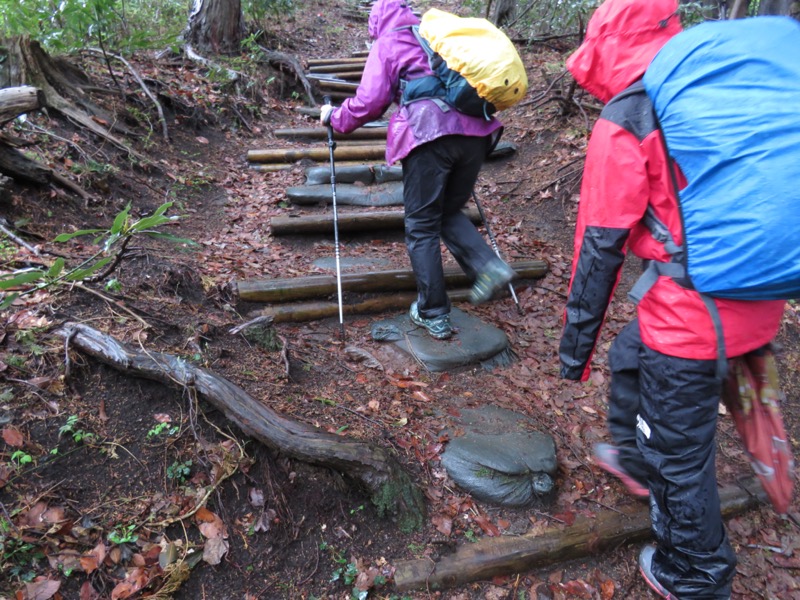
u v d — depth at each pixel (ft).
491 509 7.36
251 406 7.00
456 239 10.34
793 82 4.66
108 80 17.11
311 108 22.81
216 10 23.56
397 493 6.94
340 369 9.32
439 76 9.01
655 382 5.82
